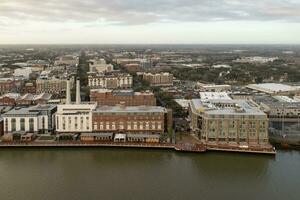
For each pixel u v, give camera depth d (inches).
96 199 7859.3
